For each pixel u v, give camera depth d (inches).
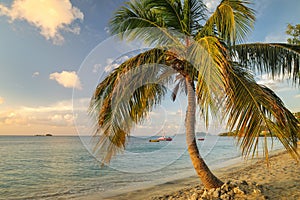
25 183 328.2
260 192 136.6
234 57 135.0
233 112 94.3
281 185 165.9
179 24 145.5
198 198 142.4
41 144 1460.4
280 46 139.1
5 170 459.2
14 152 876.0
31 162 576.1
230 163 420.2
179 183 267.4
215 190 140.6
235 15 127.0
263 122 90.8
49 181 331.3
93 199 209.3
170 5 142.3
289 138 88.5
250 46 143.7
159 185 258.8
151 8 143.7
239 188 139.5
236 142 97.3
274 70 138.7
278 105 97.9
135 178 309.0
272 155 460.4
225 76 93.9
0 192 271.7
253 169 307.1
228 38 118.7
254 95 97.4
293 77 136.3
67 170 429.4
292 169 249.0
